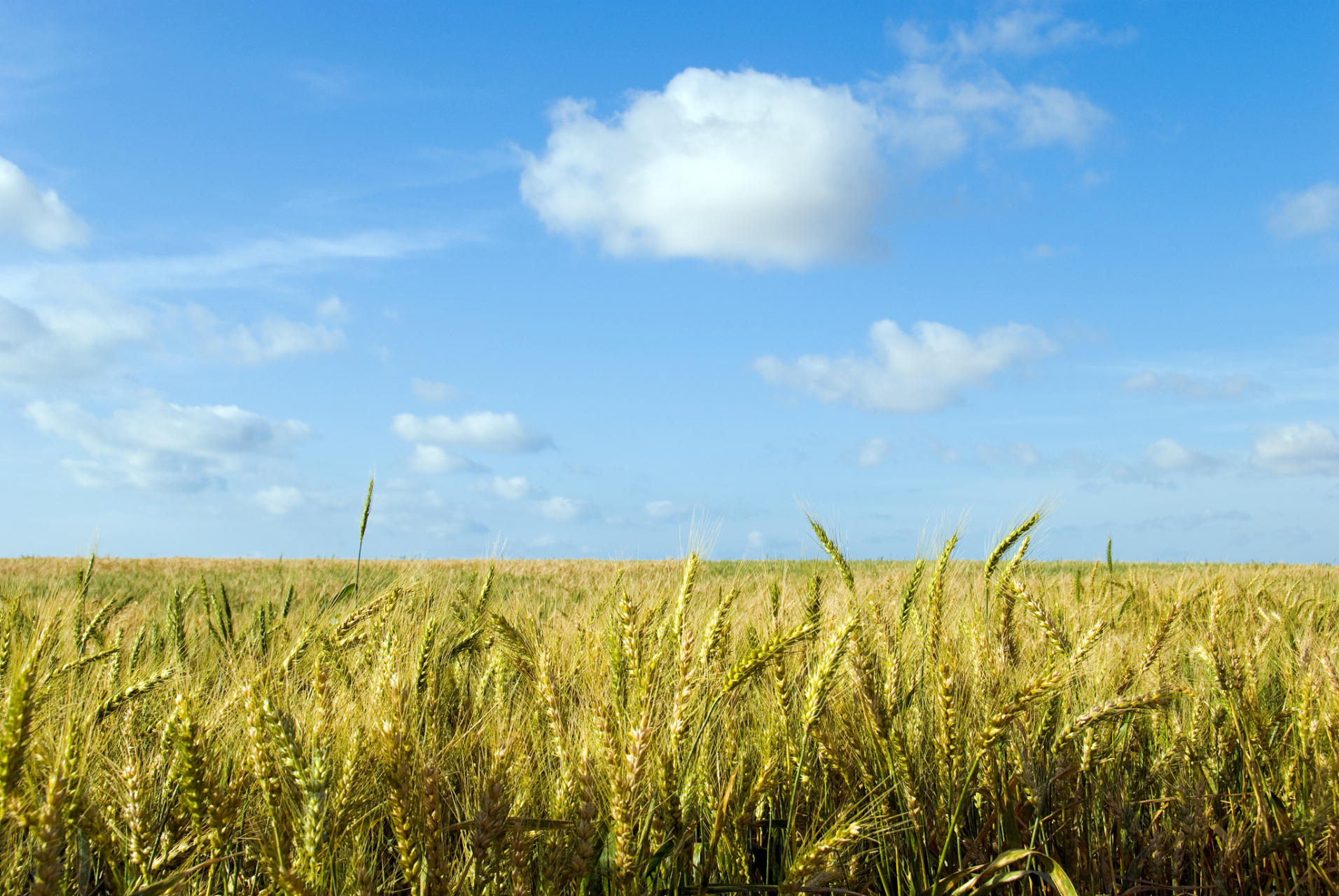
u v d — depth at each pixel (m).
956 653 3.65
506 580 14.88
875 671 3.22
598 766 2.47
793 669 3.48
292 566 21.16
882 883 2.76
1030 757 2.99
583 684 3.71
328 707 2.90
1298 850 2.99
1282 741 3.48
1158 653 3.66
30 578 15.14
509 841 2.13
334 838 2.14
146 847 2.38
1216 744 3.50
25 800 2.20
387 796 2.46
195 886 2.38
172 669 3.78
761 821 2.91
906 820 2.79
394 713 2.30
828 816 2.86
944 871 2.79
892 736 2.81
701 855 2.62
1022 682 3.41
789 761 2.85
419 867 2.09
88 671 4.03
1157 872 2.97
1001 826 2.78
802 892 2.31
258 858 2.34
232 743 3.03
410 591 5.05
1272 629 5.32
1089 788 3.12
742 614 4.74
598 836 2.40
